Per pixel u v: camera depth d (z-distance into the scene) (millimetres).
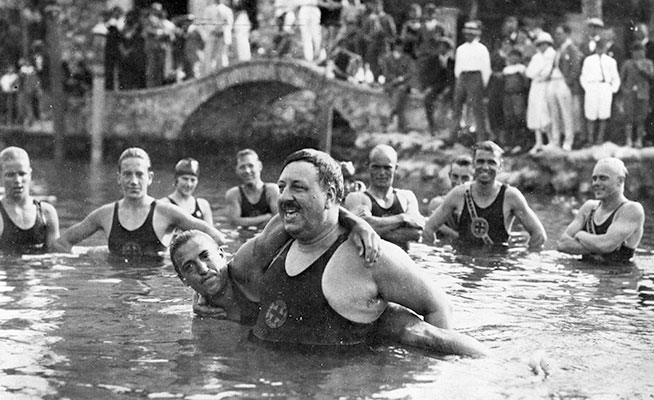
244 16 29672
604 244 11914
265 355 7230
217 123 31781
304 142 32594
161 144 31500
